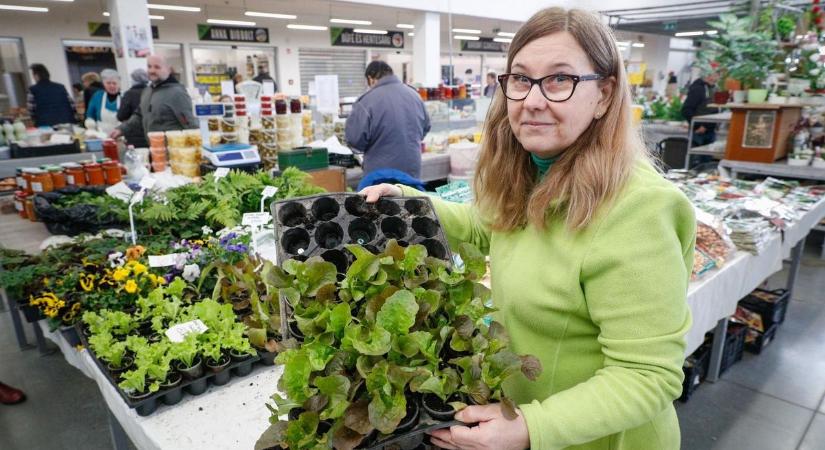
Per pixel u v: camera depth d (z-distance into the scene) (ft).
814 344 9.77
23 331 9.66
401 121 11.53
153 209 7.34
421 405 2.57
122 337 5.08
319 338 2.56
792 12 14.06
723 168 13.39
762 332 9.34
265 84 11.72
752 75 12.88
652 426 3.09
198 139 10.25
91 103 19.58
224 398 4.39
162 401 4.27
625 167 2.66
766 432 7.36
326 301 2.75
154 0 26.96
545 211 2.85
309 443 2.35
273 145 10.81
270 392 4.48
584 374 2.90
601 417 2.43
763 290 10.11
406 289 2.72
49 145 12.09
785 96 12.75
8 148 12.01
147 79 14.96
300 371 2.45
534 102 2.64
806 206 9.39
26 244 7.75
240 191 8.12
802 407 7.91
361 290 2.78
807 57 12.78
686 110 21.26
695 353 8.27
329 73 39.96
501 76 2.94
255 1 27.02
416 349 2.46
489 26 38.81
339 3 27.68
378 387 2.30
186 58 32.68
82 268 6.02
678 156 21.84
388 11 30.94
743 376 8.75
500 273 3.22
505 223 3.22
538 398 3.03
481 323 2.87
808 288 12.23
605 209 2.62
